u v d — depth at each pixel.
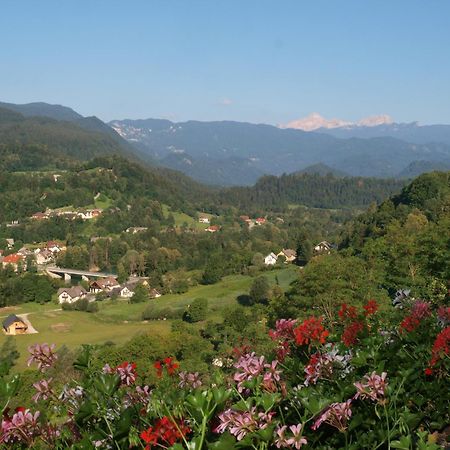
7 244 130.62
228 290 74.88
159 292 82.94
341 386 3.09
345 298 20.80
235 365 3.14
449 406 3.10
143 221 150.50
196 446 2.45
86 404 2.79
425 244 21.20
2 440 2.76
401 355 3.54
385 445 2.72
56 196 163.12
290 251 106.94
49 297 83.19
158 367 3.36
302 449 2.69
